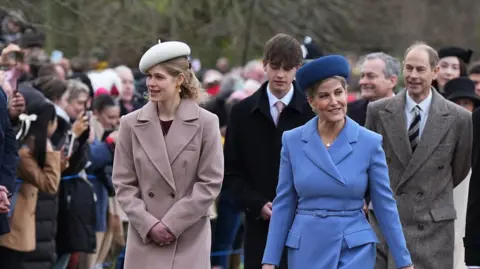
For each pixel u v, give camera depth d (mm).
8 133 26188
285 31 49438
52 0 38875
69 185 30875
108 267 35625
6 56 29406
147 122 22547
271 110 26500
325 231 21594
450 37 63250
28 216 28922
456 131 25250
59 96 31578
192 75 22812
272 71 26203
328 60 21547
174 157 22438
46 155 28891
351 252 21547
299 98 26516
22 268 29281
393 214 21750
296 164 21969
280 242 22156
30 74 37594
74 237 30953
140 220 22188
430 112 25250
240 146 26812
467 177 25578
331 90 21531
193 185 22594
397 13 56688
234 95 39688
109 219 34344
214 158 22578
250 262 26547
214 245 36281
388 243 21844
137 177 22672
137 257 22422
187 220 22188
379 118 25641
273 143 26500
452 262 25250
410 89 25297
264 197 26453
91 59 43938
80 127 30812
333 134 21953
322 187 21641
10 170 26141
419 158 25125
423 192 25156
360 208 21844
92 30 42031
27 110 28781
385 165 21875
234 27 48156
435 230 25156
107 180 33406
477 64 36156
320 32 50531
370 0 54094
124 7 43562
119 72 38594
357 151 21781
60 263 31672
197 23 46656
